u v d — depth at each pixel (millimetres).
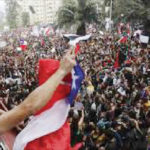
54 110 1860
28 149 1790
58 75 1550
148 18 38938
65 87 1853
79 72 1859
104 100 11141
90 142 7828
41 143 1812
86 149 7449
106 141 8031
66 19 47312
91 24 51875
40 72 1798
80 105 8227
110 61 21031
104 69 17625
